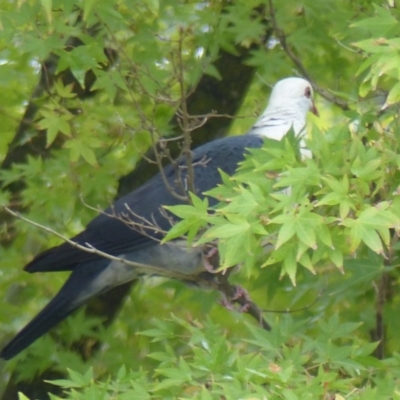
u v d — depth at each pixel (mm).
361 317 10352
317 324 9961
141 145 12094
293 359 7008
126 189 11891
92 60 9227
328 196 6000
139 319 12180
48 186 11453
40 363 11289
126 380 7297
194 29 10562
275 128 10875
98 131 11016
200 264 10477
